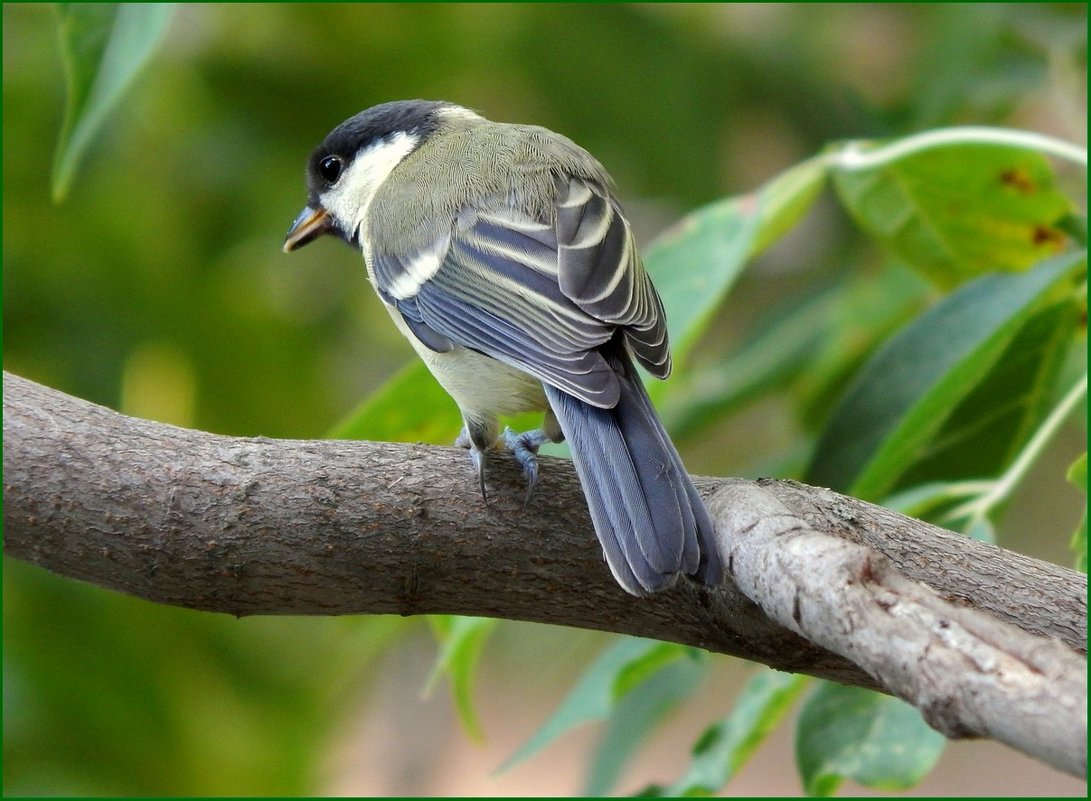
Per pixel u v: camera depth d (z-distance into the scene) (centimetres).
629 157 1255
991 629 418
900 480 825
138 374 1198
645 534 537
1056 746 382
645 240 1344
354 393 1331
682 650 751
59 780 1011
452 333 693
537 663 1201
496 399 698
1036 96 1092
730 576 528
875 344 1015
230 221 1213
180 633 1076
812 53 1252
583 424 602
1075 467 671
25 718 1017
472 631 738
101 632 1042
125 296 1158
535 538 588
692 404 1065
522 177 732
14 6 1149
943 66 1070
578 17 1221
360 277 1290
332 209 909
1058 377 802
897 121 1212
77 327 1140
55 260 1141
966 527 677
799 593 467
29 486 571
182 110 1217
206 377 1219
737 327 1295
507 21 1220
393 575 587
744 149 1338
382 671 1315
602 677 752
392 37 1216
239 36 1211
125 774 1043
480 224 713
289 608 593
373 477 589
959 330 753
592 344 630
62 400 598
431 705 1309
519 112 1298
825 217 1259
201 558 575
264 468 586
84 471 573
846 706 705
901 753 684
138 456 580
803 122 1268
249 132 1220
